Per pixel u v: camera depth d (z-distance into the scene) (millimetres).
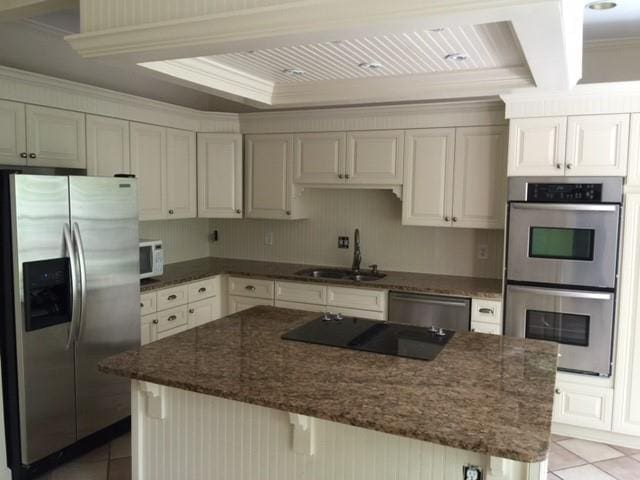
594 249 3416
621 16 3225
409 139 4129
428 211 4121
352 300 4133
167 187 4398
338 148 4383
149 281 4023
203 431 2227
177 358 2293
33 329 2895
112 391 3410
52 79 3334
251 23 1928
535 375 2115
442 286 3930
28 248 2842
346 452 1975
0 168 3115
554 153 3486
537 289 3561
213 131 4734
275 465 2107
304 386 1974
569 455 3367
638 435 3430
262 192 4715
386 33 1898
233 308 4621
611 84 3250
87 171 3674
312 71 3020
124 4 2170
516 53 2648
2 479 2912
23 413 2889
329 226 4867
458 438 1574
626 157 3318
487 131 3879
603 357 3457
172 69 2635
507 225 3652
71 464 3158
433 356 2332
